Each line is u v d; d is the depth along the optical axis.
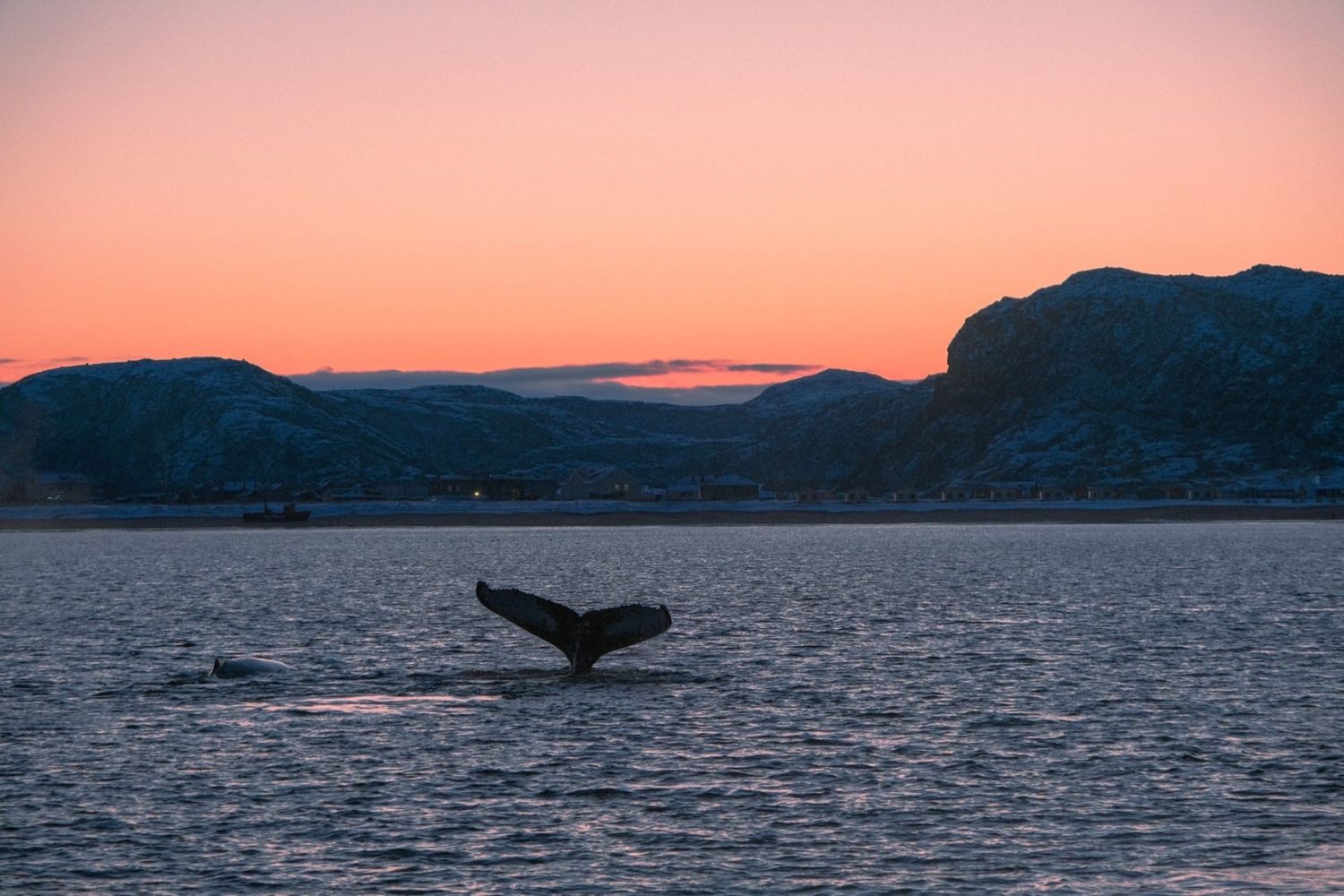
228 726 61.50
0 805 47.66
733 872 40.03
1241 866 40.06
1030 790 49.00
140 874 40.16
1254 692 70.56
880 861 40.91
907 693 70.44
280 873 40.19
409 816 46.09
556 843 42.91
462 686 72.44
